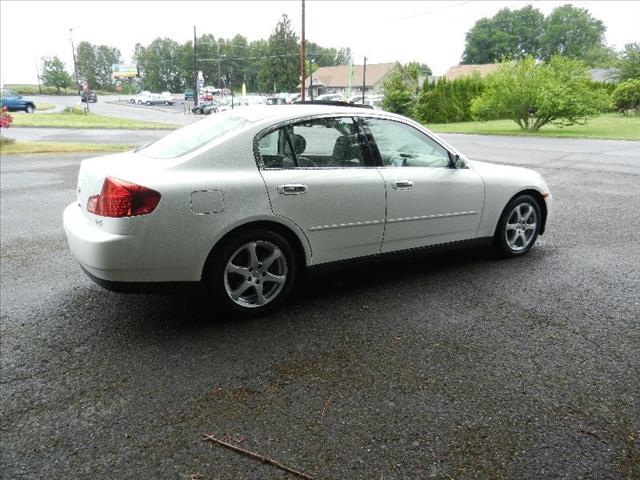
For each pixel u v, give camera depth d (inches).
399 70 1541.6
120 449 91.5
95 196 131.0
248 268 141.3
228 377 114.6
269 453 90.0
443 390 108.5
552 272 182.4
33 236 241.4
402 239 167.2
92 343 131.5
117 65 4963.1
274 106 157.8
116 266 125.4
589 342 129.4
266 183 137.9
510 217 196.4
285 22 3946.9
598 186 372.5
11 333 137.3
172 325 141.8
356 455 89.2
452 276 179.2
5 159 546.6
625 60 1604.3
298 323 142.2
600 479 83.3
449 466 86.4
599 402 104.0
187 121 1476.4
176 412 102.0
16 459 89.1
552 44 3855.8
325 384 111.3
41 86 4377.5
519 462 87.2
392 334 134.9
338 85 3479.3
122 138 848.9
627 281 172.4
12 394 108.7
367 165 158.6
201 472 85.7
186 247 129.8
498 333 134.6
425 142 173.0
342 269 158.7
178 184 127.1
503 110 1048.2
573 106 959.0
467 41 4126.5
